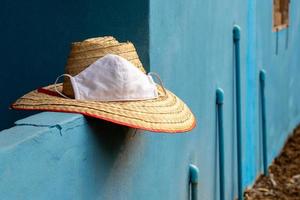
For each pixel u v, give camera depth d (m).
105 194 3.35
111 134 3.40
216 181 6.28
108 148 3.37
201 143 5.70
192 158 5.39
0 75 4.53
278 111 9.78
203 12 5.56
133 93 3.33
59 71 4.38
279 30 9.66
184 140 5.11
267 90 8.83
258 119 8.35
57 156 2.79
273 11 9.27
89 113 3.07
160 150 4.41
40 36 4.40
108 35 4.18
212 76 6.01
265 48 8.65
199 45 5.47
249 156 7.80
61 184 2.83
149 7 4.09
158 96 3.52
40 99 3.30
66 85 3.37
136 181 3.87
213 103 6.11
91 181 3.16
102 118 3.08
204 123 5.77
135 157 3.83
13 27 4.45
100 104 3.18
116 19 4.16
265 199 7.57
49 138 2.72
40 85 4.44
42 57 4.41
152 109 3.29
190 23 5.13
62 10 4.30
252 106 7.93
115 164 3.49
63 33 4.33
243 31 7.31
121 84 3.29
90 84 3.31
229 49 6.73
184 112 3.53
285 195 7.77
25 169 2.51
